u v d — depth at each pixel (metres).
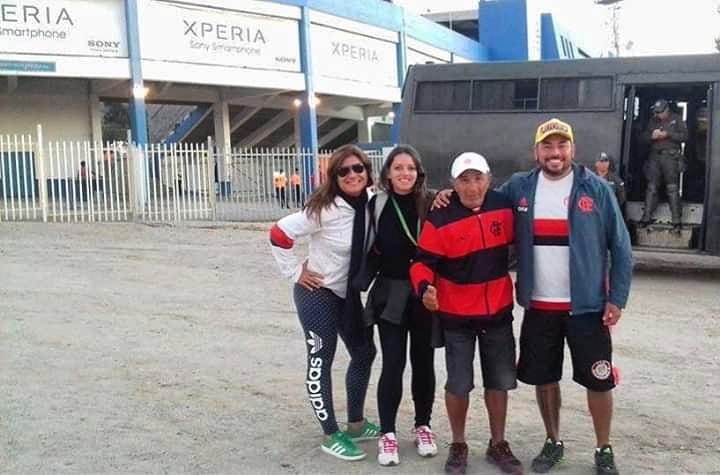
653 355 7.32
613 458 4.55
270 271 11.91
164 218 19.12
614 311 4.34
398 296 4.65
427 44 36.00
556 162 4.35
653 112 11.77
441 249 4.46
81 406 5.75
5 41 22.38
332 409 4.88
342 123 39.03
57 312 8.80
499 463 4.61
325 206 4.67
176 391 6.14
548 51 42.47
